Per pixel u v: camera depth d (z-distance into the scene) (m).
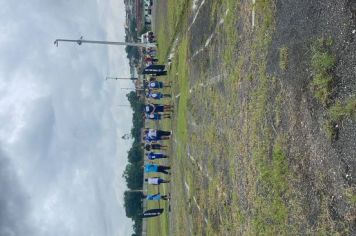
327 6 7.27
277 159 8.55
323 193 7.02
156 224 38.16
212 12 15.74
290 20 8.55
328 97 7.03
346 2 6.77
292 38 8.41
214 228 13.98
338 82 6.86
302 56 7.96
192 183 18.48
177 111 24.91
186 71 21.53
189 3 21.33
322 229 6.95
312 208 7.30
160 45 37.12
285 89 8.56
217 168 13.94
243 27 11.47
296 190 7.84
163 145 30.98
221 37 14.23
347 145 6.57
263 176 9.23
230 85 12.64
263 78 9.70
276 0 9.17
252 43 10.63
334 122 6.87
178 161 23.41
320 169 7.17
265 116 9.45
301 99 7.90
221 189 13.23
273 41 9.30
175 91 26.44
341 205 6.58
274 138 8.92
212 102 15.20
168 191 28.66
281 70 8.78
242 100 11.24
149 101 37.59
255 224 9.69
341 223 6.53
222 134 13.45
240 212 11.00
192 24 20.19
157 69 28.62
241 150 11.09
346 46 6.74
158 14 40.38
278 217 8.45
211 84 15.55
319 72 7.28
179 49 24.91
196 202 17.34
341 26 6.88
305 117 7.73
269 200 8.96
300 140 7.86
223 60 13.75
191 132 19.23
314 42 7.59
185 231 20.16
